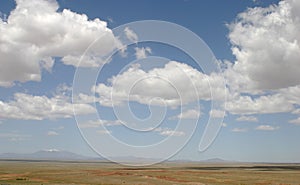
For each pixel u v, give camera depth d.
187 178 84.31
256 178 87.31
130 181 75.06
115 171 111.75
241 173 109.81
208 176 92.50
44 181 75.06
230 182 75.62
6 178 83.62
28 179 80.38
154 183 71.12
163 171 115.06
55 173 100.56
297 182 77.38
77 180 77.50
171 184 69.56
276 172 120.06
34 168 137.25
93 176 88.69
